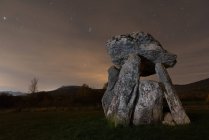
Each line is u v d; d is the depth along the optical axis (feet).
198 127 59.21
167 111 69.31
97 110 142.31
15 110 151.74
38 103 196.75
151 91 66.74
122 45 71.20
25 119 101.60
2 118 108.58
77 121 78.79
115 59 73.92
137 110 65.00
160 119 65.57
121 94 66.39
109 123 63.98
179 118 64.80
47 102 197.88
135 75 68.28
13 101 196.24
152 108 65.31
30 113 131.95
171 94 67.92
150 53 70.38
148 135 53.67
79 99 203.82
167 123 63.67
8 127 82.23
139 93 67.21
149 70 76.79
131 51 71.41
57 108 160.45
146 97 66.33
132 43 70.49
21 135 68.39
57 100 201.98
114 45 71.92
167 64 73.00
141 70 76.59
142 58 71.92
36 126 80.28
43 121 91.45
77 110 146.10
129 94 66.28
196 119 69.62
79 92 216.13
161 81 70.28
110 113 65.82
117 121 62.85
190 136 52.44
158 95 66.59
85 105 183.11
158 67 71.51
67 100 202.59
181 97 205.57
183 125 61.98
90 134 57.93
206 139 50.65
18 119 102.68
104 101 74.69
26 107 180.34
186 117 64.90
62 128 69.41
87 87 218.18
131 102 65.51
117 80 73.72
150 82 68.03
